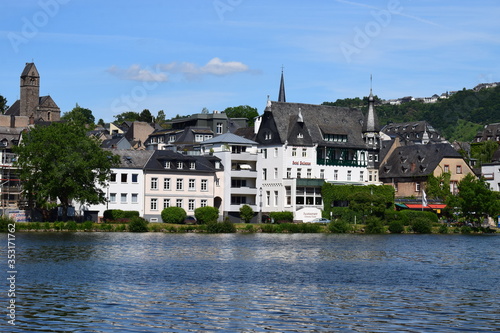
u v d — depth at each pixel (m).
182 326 45.09
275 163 164.00
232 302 52.84
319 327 45.41
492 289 60.81
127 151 148.50
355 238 121.19
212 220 138.25
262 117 168.38
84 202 132.25
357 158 172.88
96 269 70.12
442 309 51.19
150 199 146.75
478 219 149.50
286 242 108.25
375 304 52.75
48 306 50.28
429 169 175.00
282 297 55.28
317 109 173.25
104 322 45.75
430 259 86.38
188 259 80.94
